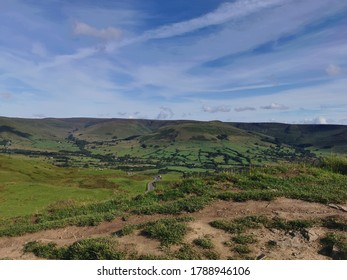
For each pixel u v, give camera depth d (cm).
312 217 1359
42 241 1417
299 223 1315
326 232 1248
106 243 1267
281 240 1230
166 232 1295
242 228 1319
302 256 1136
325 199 1577
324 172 2259
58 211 2097
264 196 1669
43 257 1300
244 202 1658
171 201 1902
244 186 1984
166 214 1620
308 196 1631
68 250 1296
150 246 1246
